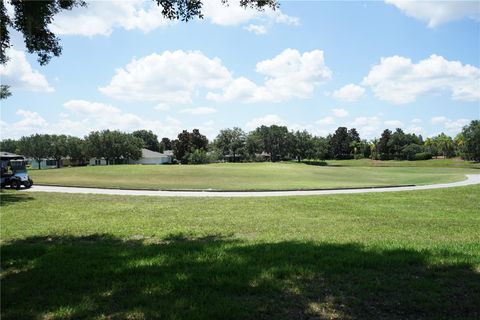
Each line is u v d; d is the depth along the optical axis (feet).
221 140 418.31
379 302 17.40
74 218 50.80
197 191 102.12
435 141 499.51
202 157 347.36
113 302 17.81
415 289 18.86
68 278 21.42
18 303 17.93
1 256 27.66
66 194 87.92
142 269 22.75
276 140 441.68
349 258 24.17
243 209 59.21
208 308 16.57
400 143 451.94
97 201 72.74
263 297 18.06
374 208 60.29
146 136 542.16
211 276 21.07
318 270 21.76
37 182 136.05
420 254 25.26
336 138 519.19
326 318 15.89
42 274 22.35
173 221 47.19
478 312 16.42
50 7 34.73
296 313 16.31
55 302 17.89
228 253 26.66
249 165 230.48
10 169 111.86
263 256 25.35
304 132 454.81
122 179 148.05
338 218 49.16
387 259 23.93
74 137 375.25
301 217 50.21
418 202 68.80
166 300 17.72
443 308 16.79
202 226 43.14
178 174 163.53
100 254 27.53
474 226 42.29
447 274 20.99
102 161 387.96
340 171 216.95
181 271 22.12
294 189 104.83
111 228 41.96
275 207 61.62
